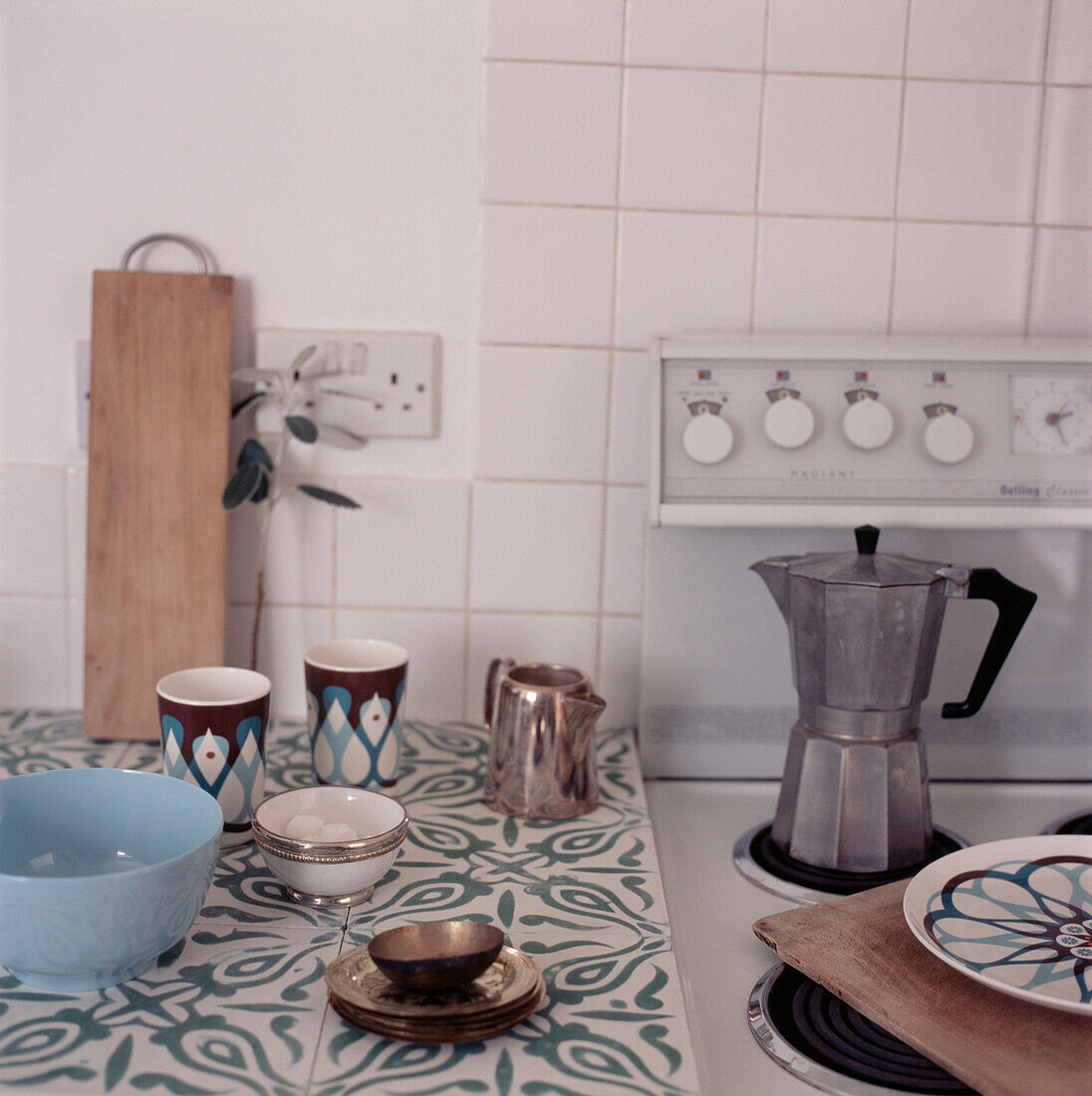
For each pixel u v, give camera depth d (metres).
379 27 0.98
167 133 0.99
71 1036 0.57
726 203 1.00
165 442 0.98
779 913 0.72
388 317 1.03
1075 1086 0.54
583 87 0.98
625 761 0.99
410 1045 0.57
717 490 0.89
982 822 0.93
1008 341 0.95
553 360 1.02
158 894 0.59
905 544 0.99
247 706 0.79
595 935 0.69
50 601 1.06
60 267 1.01
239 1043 0.57
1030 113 0.99
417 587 1.06
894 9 0.97
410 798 0.90
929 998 0.62
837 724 0.81
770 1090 0.57
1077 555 0.99
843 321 1.02
